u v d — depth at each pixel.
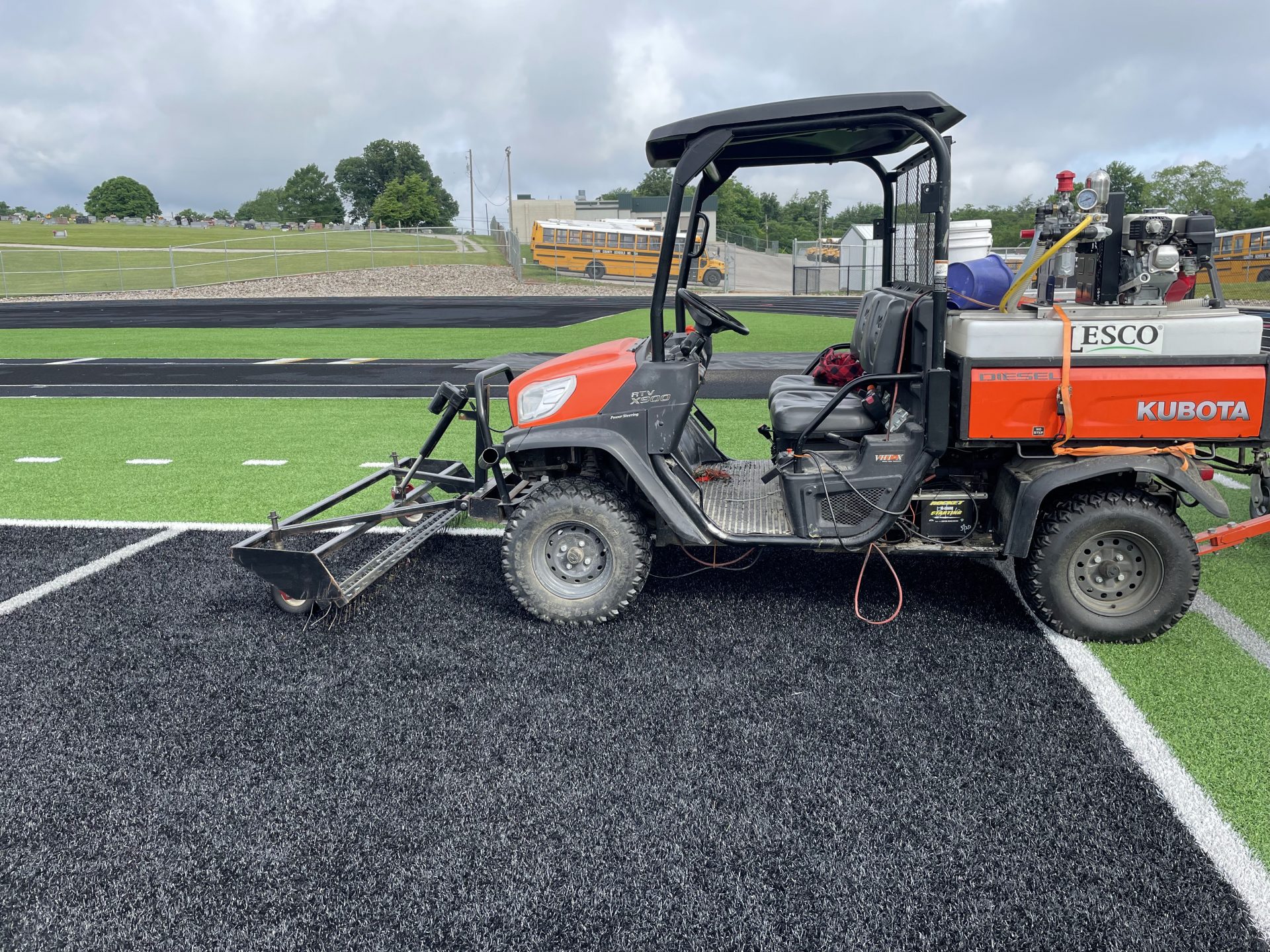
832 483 3.82
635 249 40.09
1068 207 3.77
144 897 2.37
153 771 2.95
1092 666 3.60
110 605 4.35
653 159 4.18
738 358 13.66
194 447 7.83
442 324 21.72
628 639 3.92
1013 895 2.33
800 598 4.36
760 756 2.99
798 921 2.25
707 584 4.57
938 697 3.37
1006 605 4.25
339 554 5.05
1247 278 30.36
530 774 2.90
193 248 50.81
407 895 2.36
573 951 2.16
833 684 3.48
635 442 3.90
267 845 2.57
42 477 6.83
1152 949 2.15
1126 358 3.54
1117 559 3.74
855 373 4.59
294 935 2.23
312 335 19.02
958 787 2.80
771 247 43.56
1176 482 3.50
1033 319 3.58
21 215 92.94
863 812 2.68
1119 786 2.79
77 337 18.83
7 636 4.00
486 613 4.24
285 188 114.06
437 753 3.04
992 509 3.92
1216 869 2.42
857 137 4.13
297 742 3.12
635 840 2.56
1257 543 5.09
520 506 4.08
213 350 16.16
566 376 3.98
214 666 3.71
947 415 3.61
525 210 65.50
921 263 4.11
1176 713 3.23
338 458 7.38
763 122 3.52
